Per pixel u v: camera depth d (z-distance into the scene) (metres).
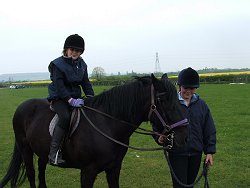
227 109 19.58
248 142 11.02
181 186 5.12
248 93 31.08
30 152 6.21
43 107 5.92
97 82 60.47
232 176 7.71
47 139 5.48
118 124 5.03
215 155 9.47
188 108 5.08
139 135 12.87
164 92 4.66
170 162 5.22
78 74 5.36
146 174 8.00
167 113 4.61
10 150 10.99
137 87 4.93
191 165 5.23
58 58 5.32
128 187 7.20
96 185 7.36
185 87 4.92
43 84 89.69
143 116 4.96
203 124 5.18
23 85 92.56
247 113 17.66
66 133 5.20
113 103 5.05
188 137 4.80
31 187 6.34
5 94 48.88
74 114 5.20
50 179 7.87
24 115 6.08
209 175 7.80
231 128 13.46
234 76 57.41
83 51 5.38
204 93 32.75
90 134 5.02
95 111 5.17
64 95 5.16
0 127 16.19
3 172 8.54
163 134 4.73
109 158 4.99
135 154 9.84
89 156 5.03
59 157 5.20
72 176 8.09
